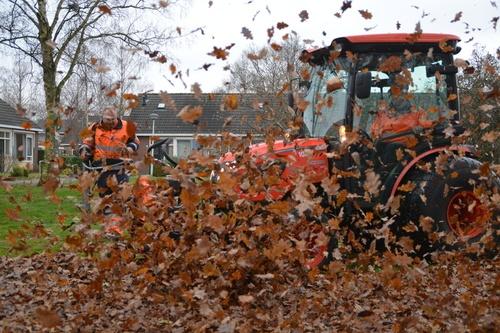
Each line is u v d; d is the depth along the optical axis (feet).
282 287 14.38
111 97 13.78
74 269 17.76
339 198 14.37
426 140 20.76
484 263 18.75
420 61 21.98
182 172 13.26
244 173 14.37
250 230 14.10
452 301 13.56
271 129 14.99
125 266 14.17
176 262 14.34
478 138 21.39
